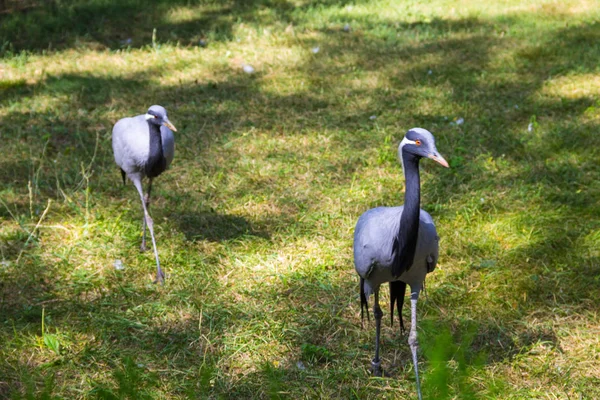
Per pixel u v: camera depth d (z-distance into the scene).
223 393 5.48
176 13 17.53
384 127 10.83
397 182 9.16
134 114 11.33
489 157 9.62
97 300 6.78
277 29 16.16
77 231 7.93
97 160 9.83
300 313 6.58
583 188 8.77
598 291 6.71
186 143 10.31
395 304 6.70
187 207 8.62
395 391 5.52
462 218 8.19
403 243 5.03
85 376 5.66
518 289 6.79
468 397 2.81
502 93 12.02
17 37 15.52
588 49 13.80
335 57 14.10
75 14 17.11
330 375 5.69
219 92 12.27
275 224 8.26
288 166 9.62
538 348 5.95
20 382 5.57
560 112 11.12
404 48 14.65
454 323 6.36
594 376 5.59
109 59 14.16
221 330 6.32
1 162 9.64
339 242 7.80
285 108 11.61
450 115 11.20
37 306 6.62
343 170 9.54
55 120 10.99
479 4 18.08
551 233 7.74
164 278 7.16
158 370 5.75
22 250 7.44
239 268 7.36
